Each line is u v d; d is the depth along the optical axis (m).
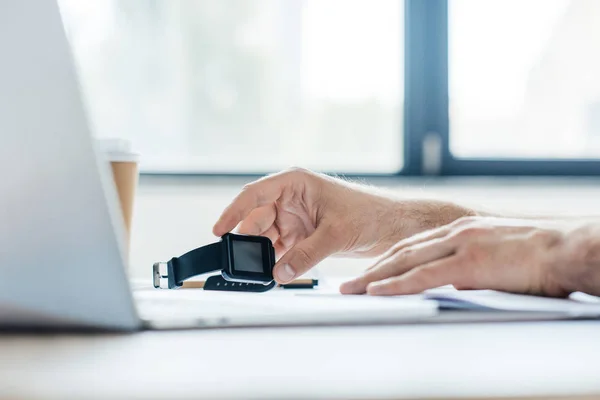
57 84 0.29
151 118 1.96
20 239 0.29
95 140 0.29
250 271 0.58
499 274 0.56
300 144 2.00
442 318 0.35
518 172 2.00
